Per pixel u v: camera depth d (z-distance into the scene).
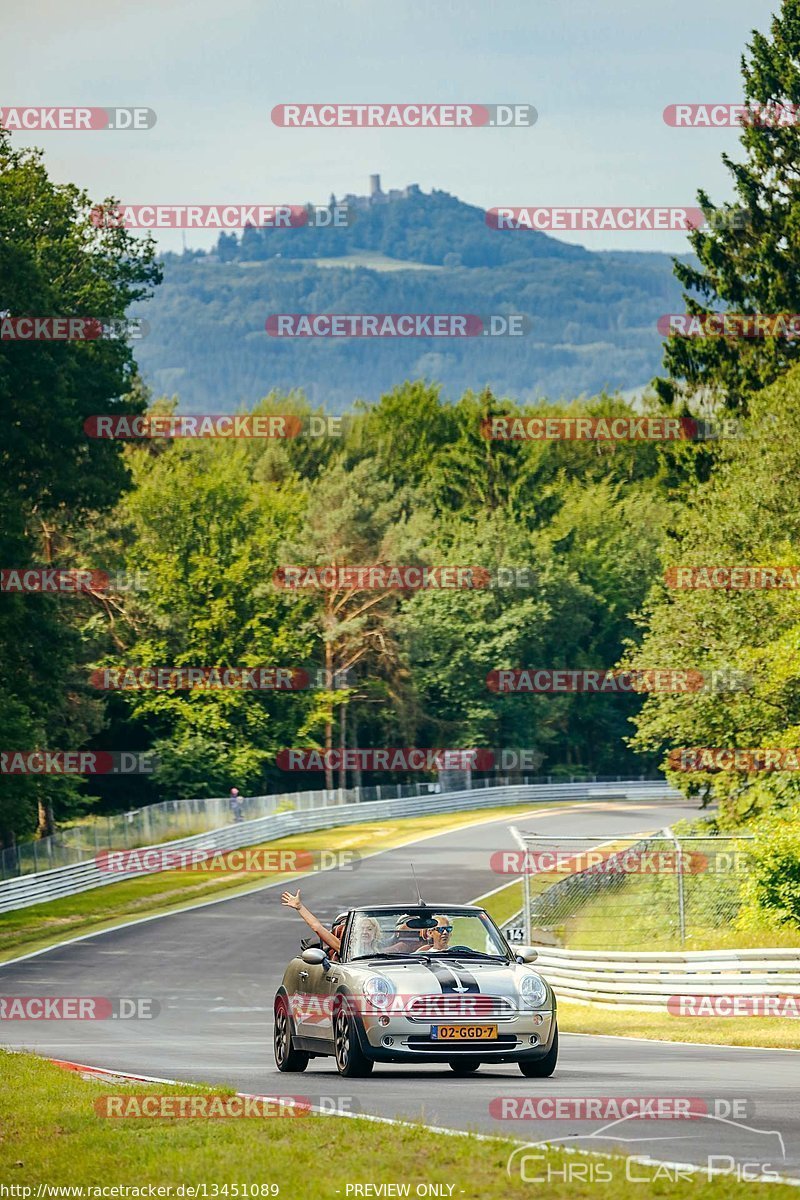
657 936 109.62
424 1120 36.47
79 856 165.38
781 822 98.62
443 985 45.12
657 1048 62.03
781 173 183.75
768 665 130.62
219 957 119.56
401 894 155.75
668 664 138.38
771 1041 63.84
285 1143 33.25
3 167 177.75
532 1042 45.38
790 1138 33.62
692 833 142.38
